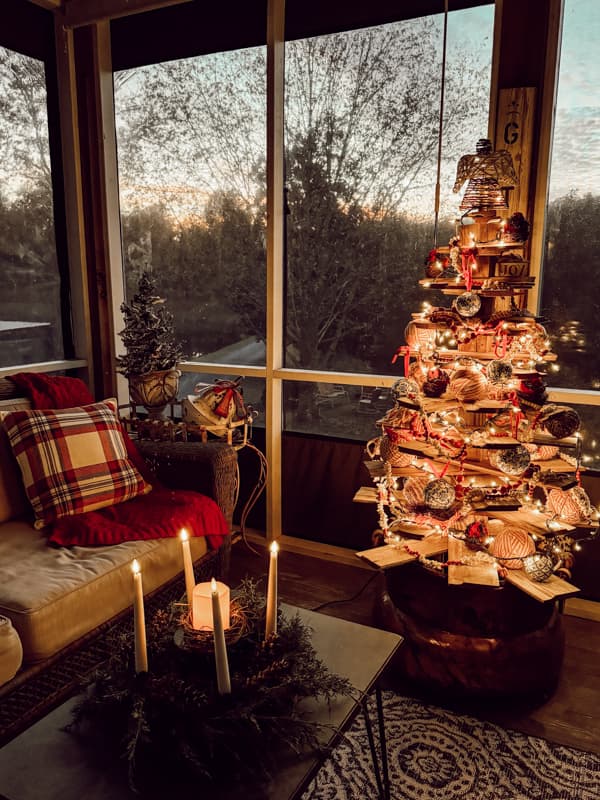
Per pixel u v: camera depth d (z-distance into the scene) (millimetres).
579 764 1657
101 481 2186
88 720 1222
